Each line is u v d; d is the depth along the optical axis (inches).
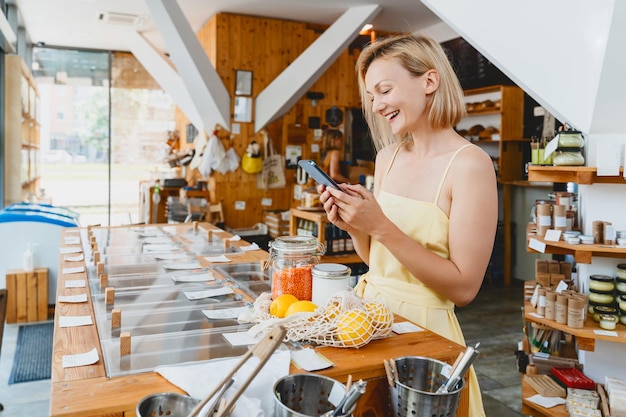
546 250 130.0
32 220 189.8
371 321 51.2
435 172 61.2
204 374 41.7
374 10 268.5
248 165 301.4
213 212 294.4
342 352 49.3
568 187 162.1
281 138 316.2
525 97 264.7
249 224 310.0
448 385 40.6
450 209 59.8
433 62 59.2
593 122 119.5
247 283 75.8
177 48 263.4
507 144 267.4
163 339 51.9
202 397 39.1
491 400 139.6
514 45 128.6
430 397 38.2
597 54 116.6
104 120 410.3
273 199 315.9
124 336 48.1
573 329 116.4
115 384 41.8
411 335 54.5
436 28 311.9
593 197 126.5
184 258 96.9
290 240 62.9
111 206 417.7
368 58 62.6
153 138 422.3
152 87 418.3
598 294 122.6
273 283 61.2
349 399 34.8
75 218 211.6
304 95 317.1
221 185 302.2
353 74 330.6
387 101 59.7
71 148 407.2
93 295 69.0
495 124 280.4
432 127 61.7
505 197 267.1
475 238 56.7
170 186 338.3
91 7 287.0
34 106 324.2
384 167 69.6
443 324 60.9
